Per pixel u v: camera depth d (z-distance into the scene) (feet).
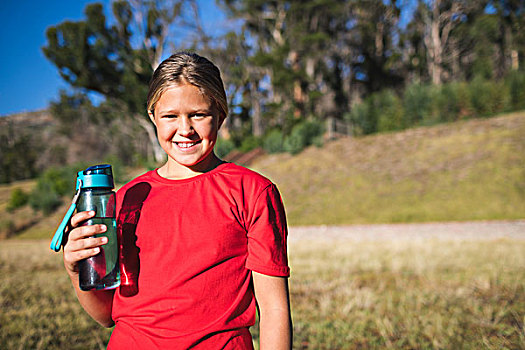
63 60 100.94
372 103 96.32
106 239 3.35
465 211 54.54
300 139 91.04
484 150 69.62
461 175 64.03
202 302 3.49
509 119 80.02
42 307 14.96
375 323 12.21
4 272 25.23
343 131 97.91
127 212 3.84
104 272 3.37
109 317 4.04
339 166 78.18
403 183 66.28
